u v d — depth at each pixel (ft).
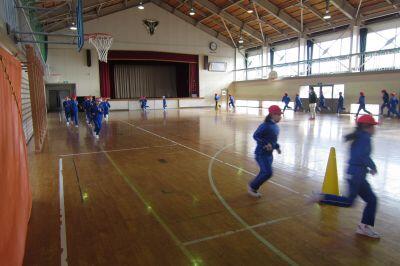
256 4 70.95
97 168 22.40
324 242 11.44
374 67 62.03
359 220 13.28
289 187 17.71
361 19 62.49
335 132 37.88
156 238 11.92
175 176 20.26
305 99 74.28
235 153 27.17
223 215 13.98
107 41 69.41
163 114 71.82
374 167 11.39
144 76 100.58
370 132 11.39
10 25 25.23
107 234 12.26
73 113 49.52
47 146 31.24
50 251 10.99
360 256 10.44
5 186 9.00
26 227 12.02
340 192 16.60
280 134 36.58
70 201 15.89
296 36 78.07
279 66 82.89
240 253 10.77
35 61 30.83
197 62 96.94
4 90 10.64
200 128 44.55
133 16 87.15
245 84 98.27
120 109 87.66
